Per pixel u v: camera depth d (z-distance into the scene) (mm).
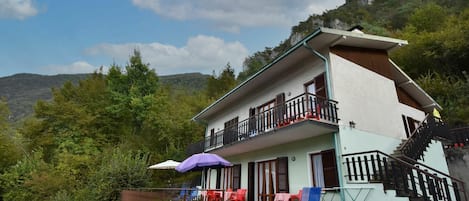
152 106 25891
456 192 7918
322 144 9227
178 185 20641
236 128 13656
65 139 22500
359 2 67250
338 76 9617
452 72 21391
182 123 24672
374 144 9516
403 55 23312
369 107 10086
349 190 7793
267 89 13281
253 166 12820
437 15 29719
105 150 20359
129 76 28234
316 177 9250
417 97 14500
